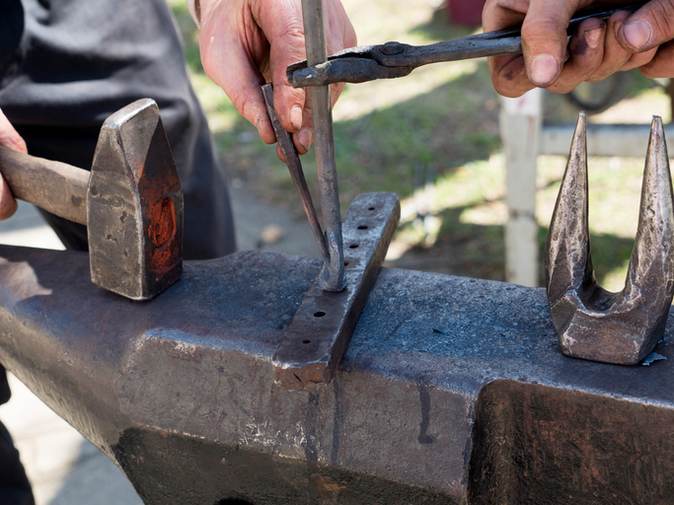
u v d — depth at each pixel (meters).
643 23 1.01
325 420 1.08
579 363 1.04
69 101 1.66
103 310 1.23
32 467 2.17
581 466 1.04
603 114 3.51
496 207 3.07
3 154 1.33
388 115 3.73
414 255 2.86
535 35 1.00
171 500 1.23
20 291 1.29
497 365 1.05
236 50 1.31
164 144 1.20
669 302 1.01
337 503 1.11
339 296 1.13
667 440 0.98
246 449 1.11
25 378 1.32
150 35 1.72
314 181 3.37
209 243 1.83
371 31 4.52
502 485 1.10
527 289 1.18
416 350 1.09
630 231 2.84
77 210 1.27
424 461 1.03
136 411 1.16
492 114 3.68
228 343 1.13
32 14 1.65
